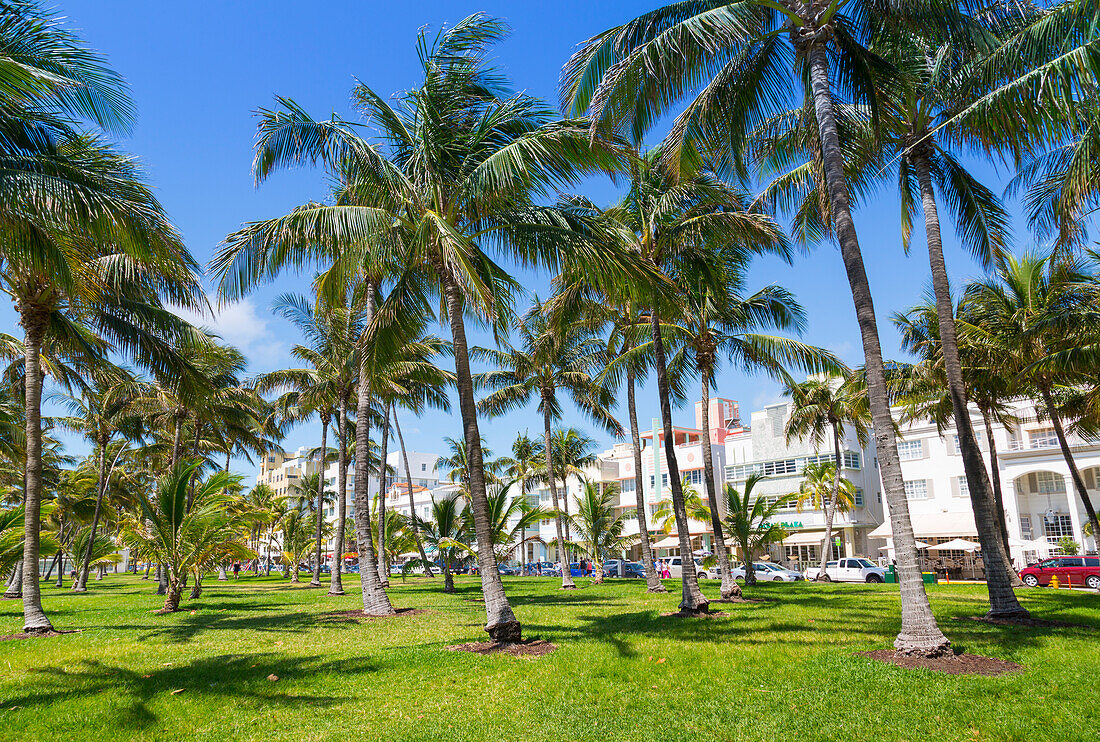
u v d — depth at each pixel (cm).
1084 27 934
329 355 2761
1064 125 995
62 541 4922
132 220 1001
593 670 921
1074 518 3675
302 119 1195
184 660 1072
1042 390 2111
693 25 1045
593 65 1152
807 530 4762
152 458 4591
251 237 1136
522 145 1112
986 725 646
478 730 684
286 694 834
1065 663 876
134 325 1598
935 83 1378
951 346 1430
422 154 1216
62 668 1016
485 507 1195
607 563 4647
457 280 1124
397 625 1540
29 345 1473
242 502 5119
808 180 1562
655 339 1725
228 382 3291
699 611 1542
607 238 1227
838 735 640
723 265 1809
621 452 6538
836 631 1199
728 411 6116
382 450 3053
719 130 1315
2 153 1067
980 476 1380
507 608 1163
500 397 3278
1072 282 1870
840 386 3216
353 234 1098
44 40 992
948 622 1294
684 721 698
